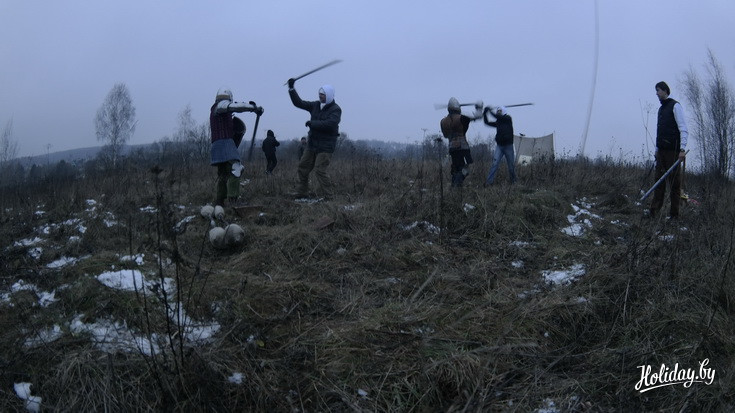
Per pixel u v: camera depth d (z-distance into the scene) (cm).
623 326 376
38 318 368
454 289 435
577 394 314
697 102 1562
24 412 293
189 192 793
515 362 341
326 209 629
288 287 415
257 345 346
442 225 567
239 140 689
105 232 556
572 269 473
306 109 758
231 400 302
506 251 523
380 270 475
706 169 1091
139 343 338
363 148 1346
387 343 349
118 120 3581
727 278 418
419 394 306
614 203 713
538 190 704
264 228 572
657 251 471
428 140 1180
